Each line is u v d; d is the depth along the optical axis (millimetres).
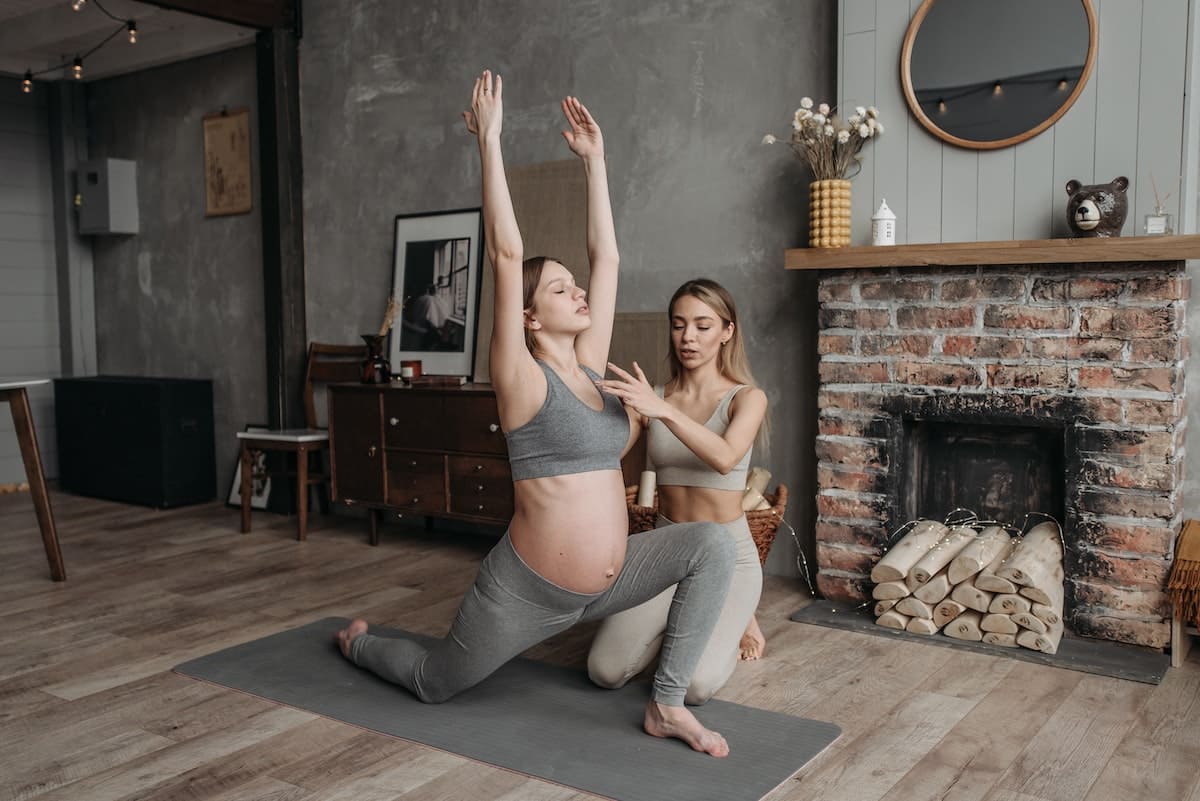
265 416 6082
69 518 5691
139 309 6816
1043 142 3457
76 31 6074
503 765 2451
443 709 2812
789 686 2984
